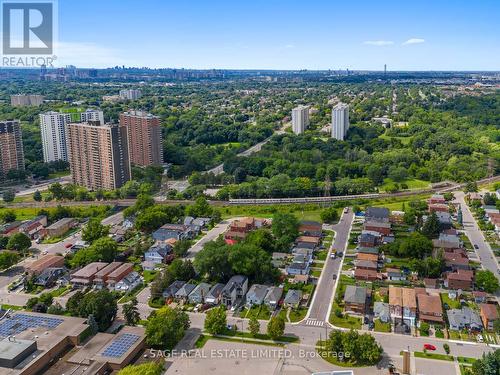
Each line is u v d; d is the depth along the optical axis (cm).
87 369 19738
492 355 19650
